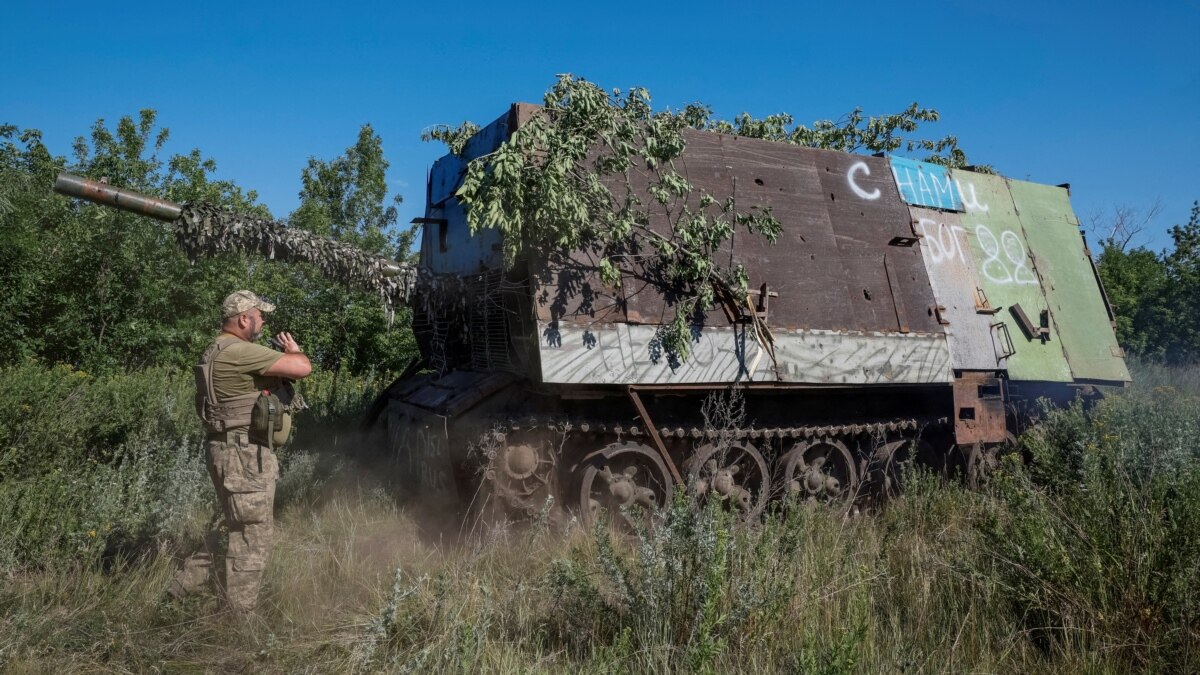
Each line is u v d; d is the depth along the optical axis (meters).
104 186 5.36
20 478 6.32
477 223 5.88
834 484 7.58
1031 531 4.68
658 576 4.15
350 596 5.03
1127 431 7.16
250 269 16.53
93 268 15.18
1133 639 4.14
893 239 8.02
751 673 3.82
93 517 5.55
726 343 6.69
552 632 4.39
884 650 4.08
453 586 4.77
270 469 4.80
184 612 4.66
